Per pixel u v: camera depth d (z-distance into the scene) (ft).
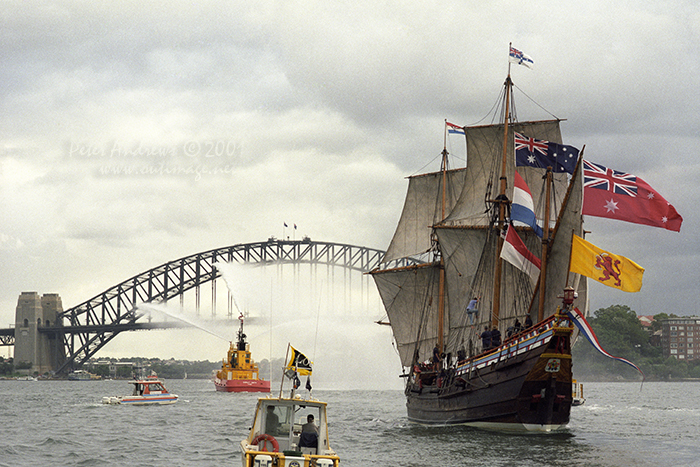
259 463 97.04
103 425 226.99
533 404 178.40
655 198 182.50
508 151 248.52
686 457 150.30
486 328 199.82
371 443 170.09
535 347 173.68
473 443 166.91
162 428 215.92
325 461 97.04
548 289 200.75
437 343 263.70
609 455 151.33
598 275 172.65
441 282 260.62
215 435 195.83
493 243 238.48
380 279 284.61
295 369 108.58
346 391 553.64
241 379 482.69
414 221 302.45
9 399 417.90
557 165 214.07
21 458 153.89
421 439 175.42
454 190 293.64
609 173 185.16
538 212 237.86
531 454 151.02
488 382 187.52
